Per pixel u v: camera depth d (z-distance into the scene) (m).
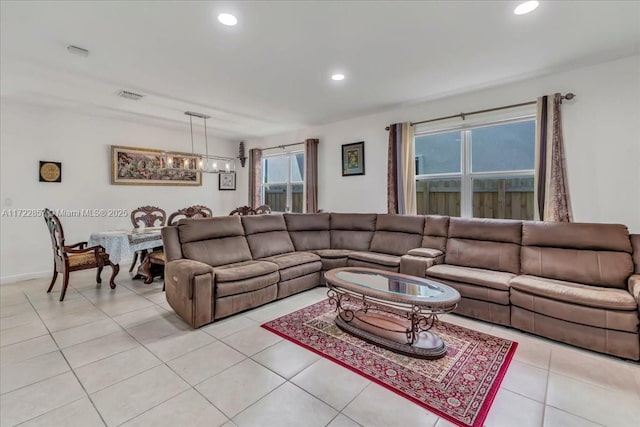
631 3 2.00
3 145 4.02
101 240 3.77
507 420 1.60
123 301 3.38
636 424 1.57
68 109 4.42
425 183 4.36
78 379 1.96
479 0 1.96
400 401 1.75
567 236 2.86
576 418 1.62
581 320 2.29
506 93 3.51
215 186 6.55
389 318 2.79
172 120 5.07
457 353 2.28
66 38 2.39
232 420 1.61
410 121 4.31
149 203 5.49
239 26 2.23
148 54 2.67
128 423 1.59
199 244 3.40
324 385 1.90
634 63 2.79
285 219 4.52
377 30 2.31
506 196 3.69
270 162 6.59
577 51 2.69
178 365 2.12
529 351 2.30
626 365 2.11
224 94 3.75
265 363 2.15
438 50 2.64
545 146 3.18
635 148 2.82
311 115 4.75
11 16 2.08
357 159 4.90
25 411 1.67
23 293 3.62
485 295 2.79
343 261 4.02
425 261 3.25
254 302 3.14
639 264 2.51
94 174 4.82
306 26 2.24
